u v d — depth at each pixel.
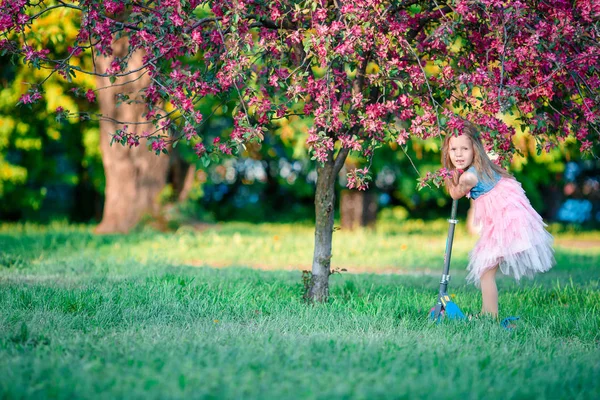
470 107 6.85
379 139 6.64
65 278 9.83
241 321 6.81
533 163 24.97
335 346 5.21
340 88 7.19
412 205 33.53
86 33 6.84
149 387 4.06
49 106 21.56
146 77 18.05
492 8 6.37
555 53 6.45
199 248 15.93
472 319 6.52
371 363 4.75
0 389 3.97
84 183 31.66
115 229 19.39
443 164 6.96
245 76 6.66
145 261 12.82
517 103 6.80
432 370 4.55
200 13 11.98
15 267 11.28
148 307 7.06
